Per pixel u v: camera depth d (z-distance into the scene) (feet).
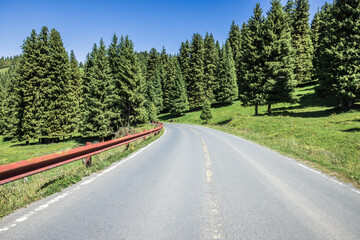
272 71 100.99
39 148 91.04
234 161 27.71
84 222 11.12
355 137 44.06
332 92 85.05
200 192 15.80
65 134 108.78
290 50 101.35
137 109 109.81
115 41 126.00
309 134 54.19
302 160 28.86
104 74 93.81
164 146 43.34
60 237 9.62
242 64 114.93
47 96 107.86
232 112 159.33
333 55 81.97
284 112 105.91
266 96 102.12
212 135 68.23
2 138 162.20
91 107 91.56
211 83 203.92
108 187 17.15
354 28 77.92
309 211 12.44
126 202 13.91
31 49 106.63
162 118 219.20
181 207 13.03
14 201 13.91
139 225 10.76
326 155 32.50
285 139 51.96
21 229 10.39
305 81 178.19
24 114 104.58
